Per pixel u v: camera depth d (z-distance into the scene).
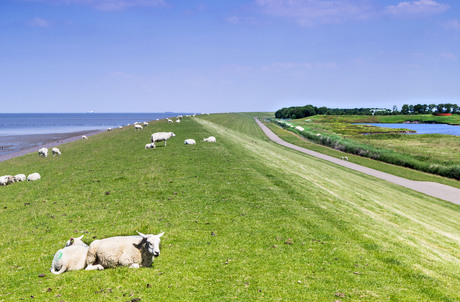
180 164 29.88
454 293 10.29
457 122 177.38
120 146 47.53
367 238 14.65
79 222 15.60
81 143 62.59
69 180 25.66
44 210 17.52
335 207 19.86
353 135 102.81
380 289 10.17
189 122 87.88
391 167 51.41
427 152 64.81
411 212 24.83
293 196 21.14
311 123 161.25
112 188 22.16
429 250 15.04
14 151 67.25
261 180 24.80
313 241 13.92
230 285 9.98
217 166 29.30
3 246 12.90
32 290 9.09
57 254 10.42
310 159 52.25
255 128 120.06
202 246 12.98
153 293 9.17
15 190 24.53
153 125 83.44
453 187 38.53
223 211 17.52
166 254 12.03
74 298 8.68
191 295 9.25
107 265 10.48
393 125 169.75
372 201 25.36
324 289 9.98
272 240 13.88
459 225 23.77
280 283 10.24
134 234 13.54
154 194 20.52
